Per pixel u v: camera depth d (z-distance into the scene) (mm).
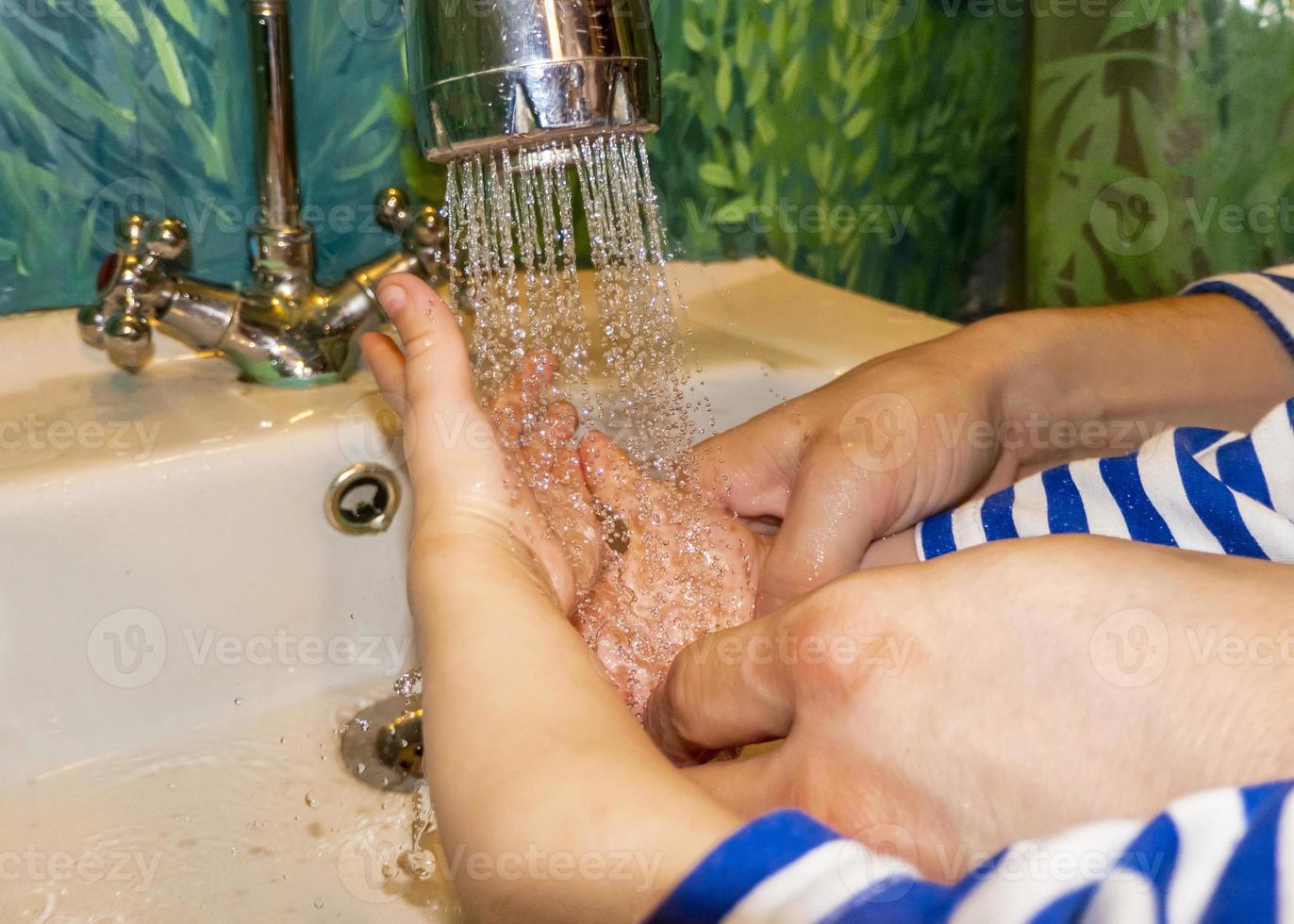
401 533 511
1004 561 251
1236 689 216
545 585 342
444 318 385
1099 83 727
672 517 475
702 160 677
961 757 239
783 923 195
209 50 525
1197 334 507
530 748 248
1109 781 224
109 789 451
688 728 314
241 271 560
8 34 483
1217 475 374
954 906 188
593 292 628
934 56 764
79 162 514
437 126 367
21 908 394
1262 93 698
